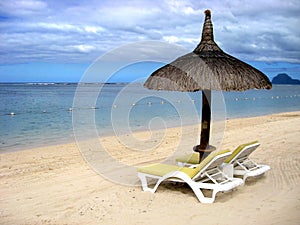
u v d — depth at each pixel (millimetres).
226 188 4961
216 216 4508
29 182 6488
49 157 9047
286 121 15367
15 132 14000
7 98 37156
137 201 5133
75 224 4387
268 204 4891
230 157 5742
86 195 5570
